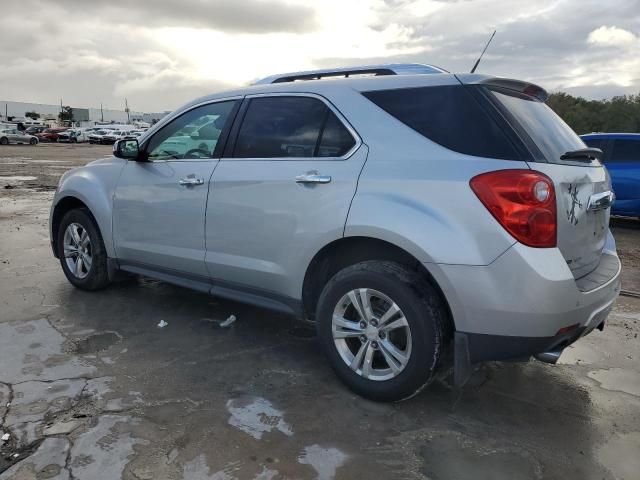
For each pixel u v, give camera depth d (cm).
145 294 500
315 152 331
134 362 358
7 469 244
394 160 297
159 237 418
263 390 324
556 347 284
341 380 324
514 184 261
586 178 298
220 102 394
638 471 256
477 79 294
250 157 363
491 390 334
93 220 482
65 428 277
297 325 434
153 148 432
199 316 448
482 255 265
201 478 241
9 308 454
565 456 267
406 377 292
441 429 287
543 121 312
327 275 346
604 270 315
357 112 320
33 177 1697
